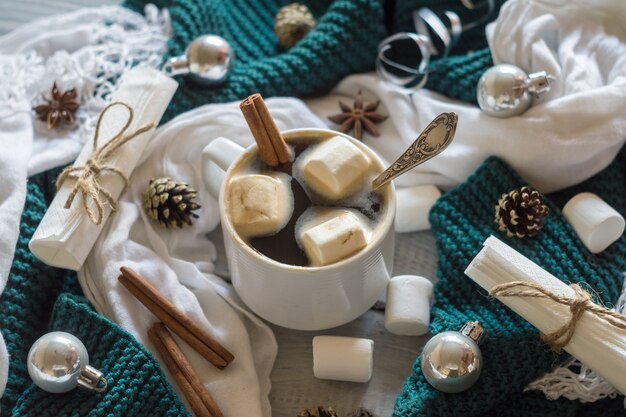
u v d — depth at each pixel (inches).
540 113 21.9
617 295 20.9
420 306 20.8
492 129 22.1
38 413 19.3
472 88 23.4
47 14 27.4
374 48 24.5
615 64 22.8
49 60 23.7
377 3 24.0
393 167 19.2
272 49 25.3
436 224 21.8
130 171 21.6
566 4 23.2
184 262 21.5
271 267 18.7
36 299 21.0
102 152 21.3
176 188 21.8
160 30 24.8
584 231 21.0
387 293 21.2
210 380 20.4
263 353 21.0
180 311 20.6
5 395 19.8
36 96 23.6
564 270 20.8
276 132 19.7
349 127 23.6
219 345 20.5
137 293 20.7
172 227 22.0
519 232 21.1
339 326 21.5
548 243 21.1
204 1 24.8
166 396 19.6
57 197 20.9
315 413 19.9
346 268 18.7
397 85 24.1
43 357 18.9
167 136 22.7
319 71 24.0
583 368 19.7
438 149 18.4
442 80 23.7
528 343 19.8
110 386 19.5
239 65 24.5
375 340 21.3
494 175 21.8
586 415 20.1
